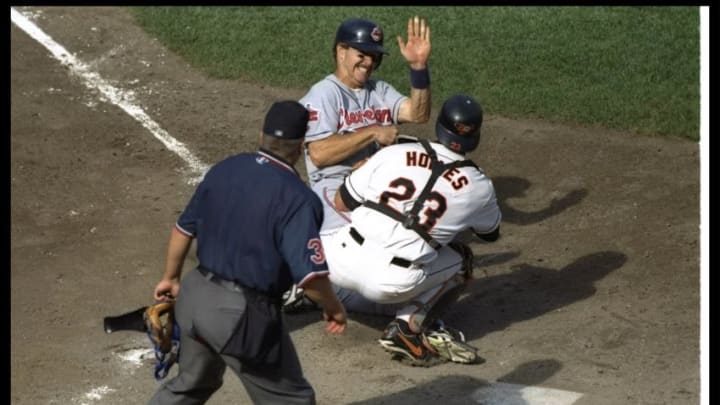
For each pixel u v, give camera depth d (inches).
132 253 1199.6
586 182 1349.7
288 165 767.7
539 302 1090.1
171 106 1567.4
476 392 919.7
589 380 933.2
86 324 1056.8
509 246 1214.9
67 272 1158.3
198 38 1749.5
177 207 1306.6
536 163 1400.1
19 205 1299.2
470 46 1683.1
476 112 942.4
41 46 1721.2
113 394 933.8
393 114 1081.4
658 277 1125.7
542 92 1563.7
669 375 935.0
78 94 1589.6
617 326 1029.2
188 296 764.0
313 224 750.5
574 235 1232.2
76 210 1295.5
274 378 767.7
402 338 965.8
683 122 1478.8
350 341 1023.6
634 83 1576.0
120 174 1382.9
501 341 1017.5
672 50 1657.2
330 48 1700.3
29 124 1496.1
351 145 1010.7
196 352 783.1
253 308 748.6
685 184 1327.5
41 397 928.3
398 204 941.2
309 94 1047.6
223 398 922.7
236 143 1472.7
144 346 1016.2
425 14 1775.3
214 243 759.7
